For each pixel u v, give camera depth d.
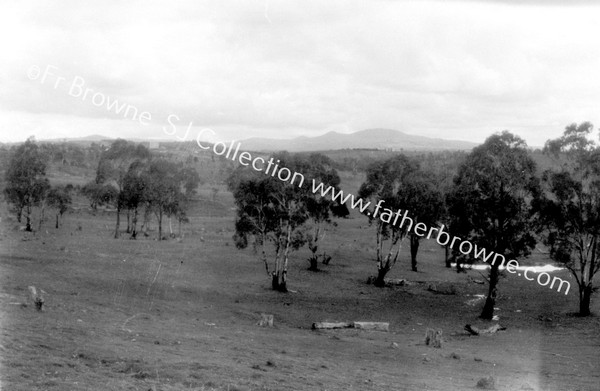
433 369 30.59
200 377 21.58
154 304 44.16
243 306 51.53
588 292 58.09
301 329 43.88
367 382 24.67
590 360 37.19
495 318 56.69
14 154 97.81
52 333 25.97
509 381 28.31
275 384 21.94
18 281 42.09
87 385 18.25
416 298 66.25
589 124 58.12
